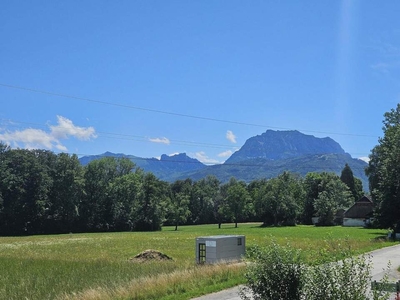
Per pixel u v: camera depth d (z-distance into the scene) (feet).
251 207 434.71
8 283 76.59
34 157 365.61
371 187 266.16
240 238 97.35
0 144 355.36
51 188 372.38
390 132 230.68
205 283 62.13
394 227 208.64
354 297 25.64
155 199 413.18
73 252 158.81
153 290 56.75
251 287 29.68
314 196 443.73
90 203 395.75
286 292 28.32
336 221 402.52
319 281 26.55
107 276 77.05
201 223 510.99
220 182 633.20
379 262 93.66
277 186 424.05
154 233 327.88
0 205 339.16
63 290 65.51
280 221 426.92
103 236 291.17
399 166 207.41
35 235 338.13
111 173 417.28
